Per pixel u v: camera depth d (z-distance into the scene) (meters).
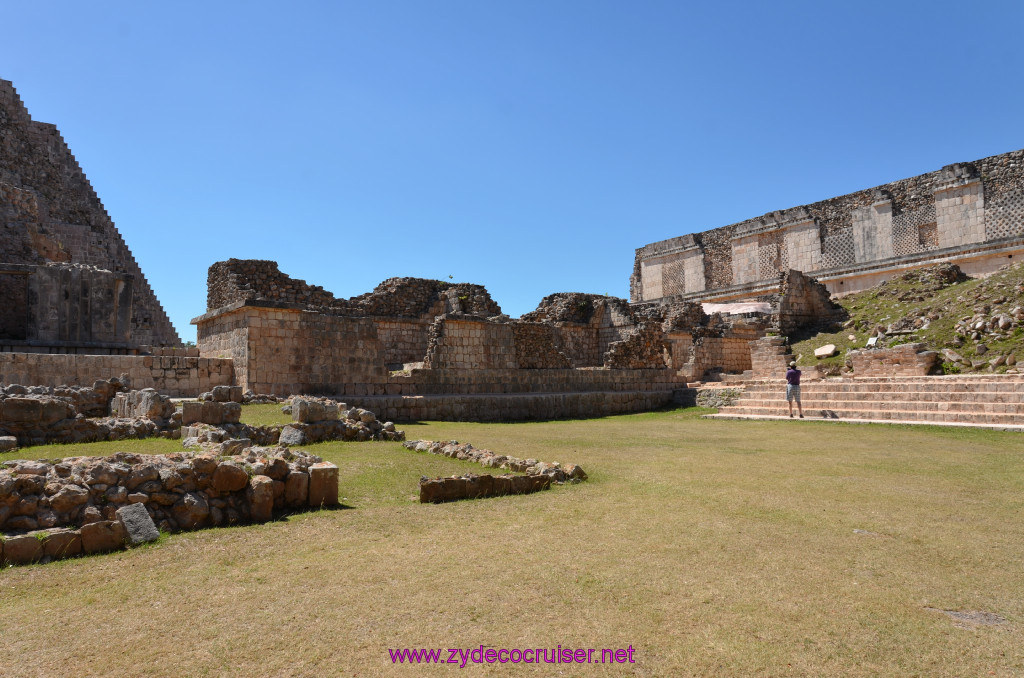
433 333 20.33
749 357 29.69
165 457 5.79
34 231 25.20
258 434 9.73
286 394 15.99
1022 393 14.46
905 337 22.47
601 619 3.65
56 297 18.84
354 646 3.29
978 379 16.77
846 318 29.16
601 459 9.70
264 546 4.96
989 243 29.72
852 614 3.74
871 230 36.00
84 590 4.02
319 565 4.54
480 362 20.97
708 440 12.51
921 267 32.44
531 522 5.79
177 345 34.75
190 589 4.06
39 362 13.18
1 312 20.33
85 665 3.07
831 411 17.09
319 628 3.50
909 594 4.06
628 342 25.12
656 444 11.73
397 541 5.15
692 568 4.52
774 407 19.69
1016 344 18.55
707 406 22.48
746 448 11.16
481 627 3.53
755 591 4.09
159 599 3.90
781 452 10.59
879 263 34.38
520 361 24.09
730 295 41.28
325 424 10.27
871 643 3.37
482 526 5.64
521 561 4.65
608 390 23.94
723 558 4.74
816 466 9.05
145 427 8.77
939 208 33.06
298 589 4.08
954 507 6.41
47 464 5.24
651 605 3.85
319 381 16.67
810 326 30.59
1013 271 23.66
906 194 34.66
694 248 46.00
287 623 3.56
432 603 3.86
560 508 6.36
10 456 6.87
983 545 5.08
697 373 27.39
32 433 7.96
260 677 2.97
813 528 5.59
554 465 7.98
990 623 3.63
